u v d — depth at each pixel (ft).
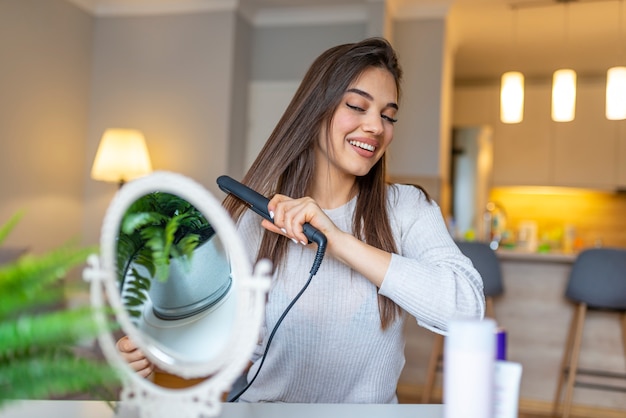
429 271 3.03
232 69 14.51
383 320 3.34
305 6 14.76
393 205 3.69
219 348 1.95
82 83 15.11
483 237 17.43
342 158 3.40
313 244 3.41
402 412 2.54
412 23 14.28
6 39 12.59
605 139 18.33
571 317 11.01
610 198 19.01
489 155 18.08
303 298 3.39
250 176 3.60
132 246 2.00
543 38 16.31
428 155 14.03
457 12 14.74
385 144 3.45
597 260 10.03
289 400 3.51
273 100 15.37
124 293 1.98
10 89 12.75
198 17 14.75
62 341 1.47
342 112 3.38
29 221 13.44
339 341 3.40
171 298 2.01
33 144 13.50
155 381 2.15
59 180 14.40
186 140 14.71
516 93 13.12
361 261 2.95
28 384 1.39
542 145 18.89
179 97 14.82
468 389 1.73
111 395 1.82
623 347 10.61
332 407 2.60
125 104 15.20
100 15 15.46
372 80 3.37
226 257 2.05
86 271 1.83
